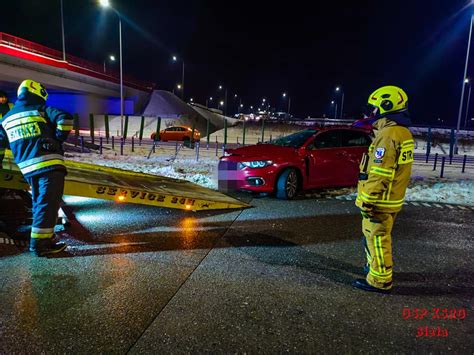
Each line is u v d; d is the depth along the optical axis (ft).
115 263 13.60
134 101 189.47
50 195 13.26
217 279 12.59
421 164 56.49
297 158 25.88
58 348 8.59
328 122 196.85
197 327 9.65
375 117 11.84
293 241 16.88
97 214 20.29
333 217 21.27
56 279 12.09
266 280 12.65
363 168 11.88
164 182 25.52
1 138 14.17
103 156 50.60
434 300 11.69
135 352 8.55
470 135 142.82
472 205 26.08
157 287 11.80
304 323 10.06
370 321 10.32
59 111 13.32
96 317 9.92
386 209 11.46
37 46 122.01
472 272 14.07
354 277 13.17
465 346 9.31
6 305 10.36
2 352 8.40
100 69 159.84
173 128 94.27
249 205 23.39
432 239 18.06
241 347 8.89
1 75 111.75
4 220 16.28
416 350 9.08
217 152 65.36
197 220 19.77
